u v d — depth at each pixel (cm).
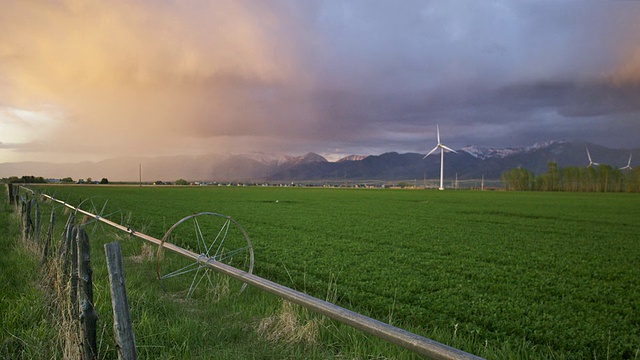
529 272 1426
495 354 678
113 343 610
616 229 2873
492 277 1338
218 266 899
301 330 673
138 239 1731
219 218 3231
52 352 579
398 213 4016
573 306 1038
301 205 5131
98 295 752
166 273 1166
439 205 5347
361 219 3359
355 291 1130
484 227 2886
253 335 693
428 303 1029
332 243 2031
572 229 2850
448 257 1702
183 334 664
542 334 813
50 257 944
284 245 1953
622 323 902
